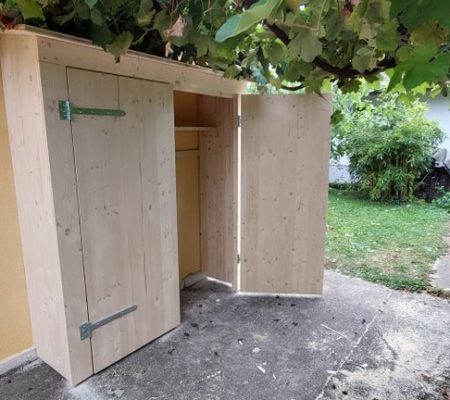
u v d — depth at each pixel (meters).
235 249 3.20
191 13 1.27
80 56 1.79
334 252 4.17
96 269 2.03
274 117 2.86
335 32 1.16
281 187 2.96
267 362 2.23
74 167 1.85
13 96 1.83
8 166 1.98
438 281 3.37
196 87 2.52
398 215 5.89
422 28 0.75
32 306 2.16
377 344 2.41
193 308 2.94
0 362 2.10
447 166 6.87
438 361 2.22
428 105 7.32
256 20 0.62
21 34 1.61
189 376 2.11
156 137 2.27
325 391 1.98
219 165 3.17
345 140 7.11
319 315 2.80
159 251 2.42
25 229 2.03
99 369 2.13
